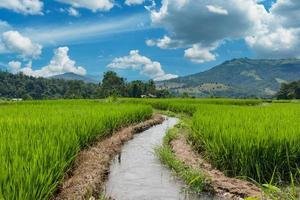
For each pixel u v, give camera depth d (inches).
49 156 306.8
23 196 233.5
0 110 803.4
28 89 7372.1
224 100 2155.5
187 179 363.6
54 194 300.7
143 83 5364.2
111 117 651.5
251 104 2068.2
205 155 450.3
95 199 315.3
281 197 276.5
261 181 354.9
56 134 388.5
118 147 547.8
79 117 585.3
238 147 371.2
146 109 983.0
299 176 358.9
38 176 257.1
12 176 244.7
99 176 370.0
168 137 614.9
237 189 329.1
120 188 350.3
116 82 5319.9
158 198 323.0
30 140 343.3
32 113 686.5
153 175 397.1
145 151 530.9
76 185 325.4
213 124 479.5
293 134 372.8
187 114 1258.0
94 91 5954.7
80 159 410.9
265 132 386.0
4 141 327.3
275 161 359.3
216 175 370.6
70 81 7760.8
